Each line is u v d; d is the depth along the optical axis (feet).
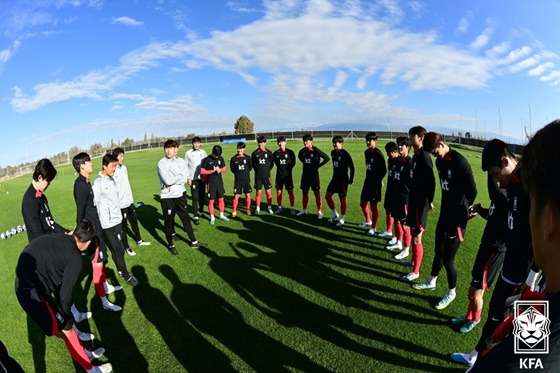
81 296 16.12
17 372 6.50
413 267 16.21
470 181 12.20
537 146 2.16
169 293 15.84
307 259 18.75
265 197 34.78
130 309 14.66
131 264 19.34
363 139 102.27
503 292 9.58
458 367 10.37
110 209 15.96
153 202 35.27
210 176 25.68
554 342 2.04
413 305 13.87
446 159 12.64
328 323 12.92
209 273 17.69
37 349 12.48
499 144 9.55
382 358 10.91
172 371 10.87
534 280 8.57
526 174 2.26
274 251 20.13
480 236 20.83
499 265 11.14
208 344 12.06
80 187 14.40
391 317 13.12
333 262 18.24
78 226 10.77
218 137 127.85
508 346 2.31
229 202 33.58
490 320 9.78
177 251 20.95
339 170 23.39
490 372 2.26
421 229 15.11
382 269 17.21
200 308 14.43
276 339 12.14
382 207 28.73
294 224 25.03
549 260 2.24
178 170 20.13
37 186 13.38
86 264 19.92
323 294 15.05
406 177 17.78
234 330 12.78
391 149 18.51
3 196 52.70
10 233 27.58
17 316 14.79
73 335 10.21
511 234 9.27
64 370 11.39
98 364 11.35
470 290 11.68
